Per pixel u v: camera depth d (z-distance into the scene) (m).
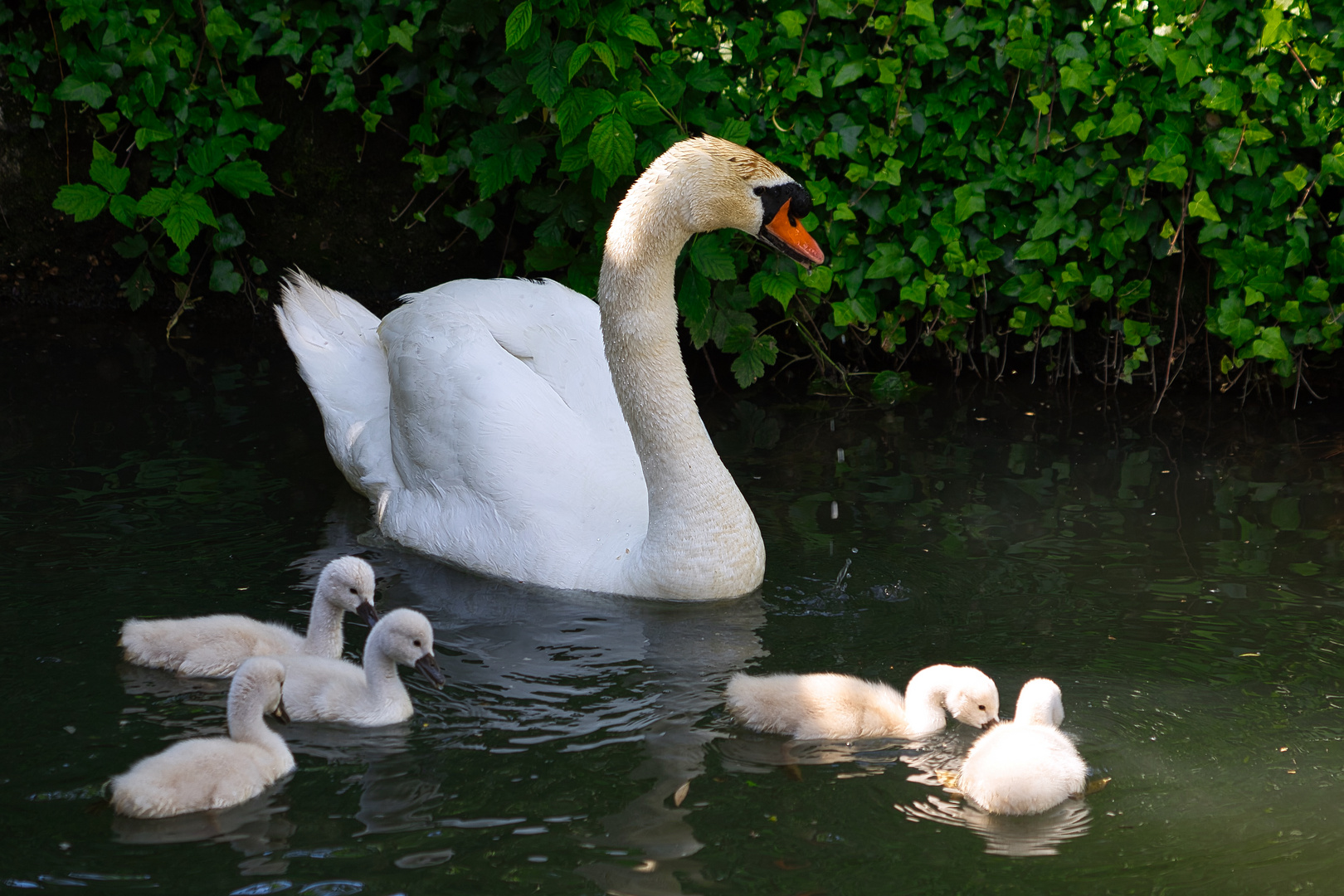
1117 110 10.91
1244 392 11.38
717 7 11.41
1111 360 11.97
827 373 12.06
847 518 8.57
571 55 10.46
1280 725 5.91
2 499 8.44
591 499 7.92
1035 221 11.45
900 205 11.57
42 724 5.81
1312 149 10.98
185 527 8.16
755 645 6.82
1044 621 7.02
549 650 6.76
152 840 4.94
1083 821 5.17
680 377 7.40
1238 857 4.90
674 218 7.30
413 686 6.36
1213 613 7.09
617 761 5.65
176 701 6.07
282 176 12.92
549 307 9.01
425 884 4.68
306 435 9.89
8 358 11.53
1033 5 11.07
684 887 4.69
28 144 12.88
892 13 11.25
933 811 5.27
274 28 12.20
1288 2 10.48
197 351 11.95
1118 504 8.79
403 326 8.80
